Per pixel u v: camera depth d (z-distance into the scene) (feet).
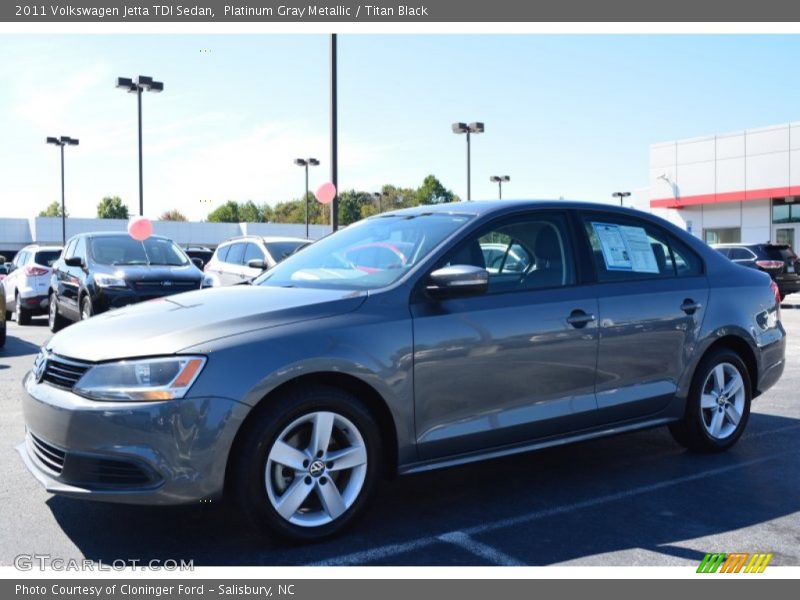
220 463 11.25
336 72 52.21
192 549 12.06
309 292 13.41
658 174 113.29
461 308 13.50
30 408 12.32
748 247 67.56
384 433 13.01
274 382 11.52
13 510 13.78
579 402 14.80
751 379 18.31
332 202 52.75
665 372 16.19
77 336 12.60
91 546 12.20
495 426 13.70
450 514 13.62
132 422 11.07
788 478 15.75
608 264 15.78
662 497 14.52
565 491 14.90
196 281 38.65
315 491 12.26
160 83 93.71
